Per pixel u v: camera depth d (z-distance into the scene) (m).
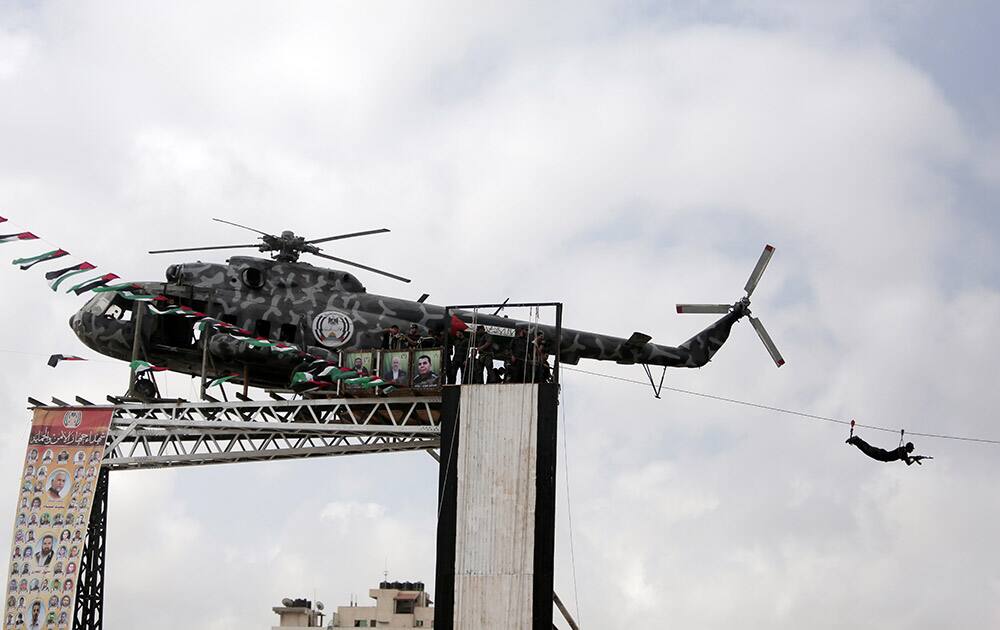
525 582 46.19
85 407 51.78
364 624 81.19
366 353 50.56
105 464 51.31
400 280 55.53
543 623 45.69
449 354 50.16
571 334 56.00
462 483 47.50
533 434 47.41
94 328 52.41
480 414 48.06
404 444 51.12
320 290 53.66
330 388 51.31
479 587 46.50
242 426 50.84
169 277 52.59
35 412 52.00
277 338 52.53
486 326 50.59
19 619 49.94
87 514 50.59
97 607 51.59
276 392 54.38
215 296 52.53
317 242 55.56
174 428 51.53
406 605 81.56
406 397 50.09
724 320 60.28
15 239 48.31
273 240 54.97
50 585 50.12
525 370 48.72
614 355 56.84
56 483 51.12
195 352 52.44
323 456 52.03
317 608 82.06
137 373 52.22
